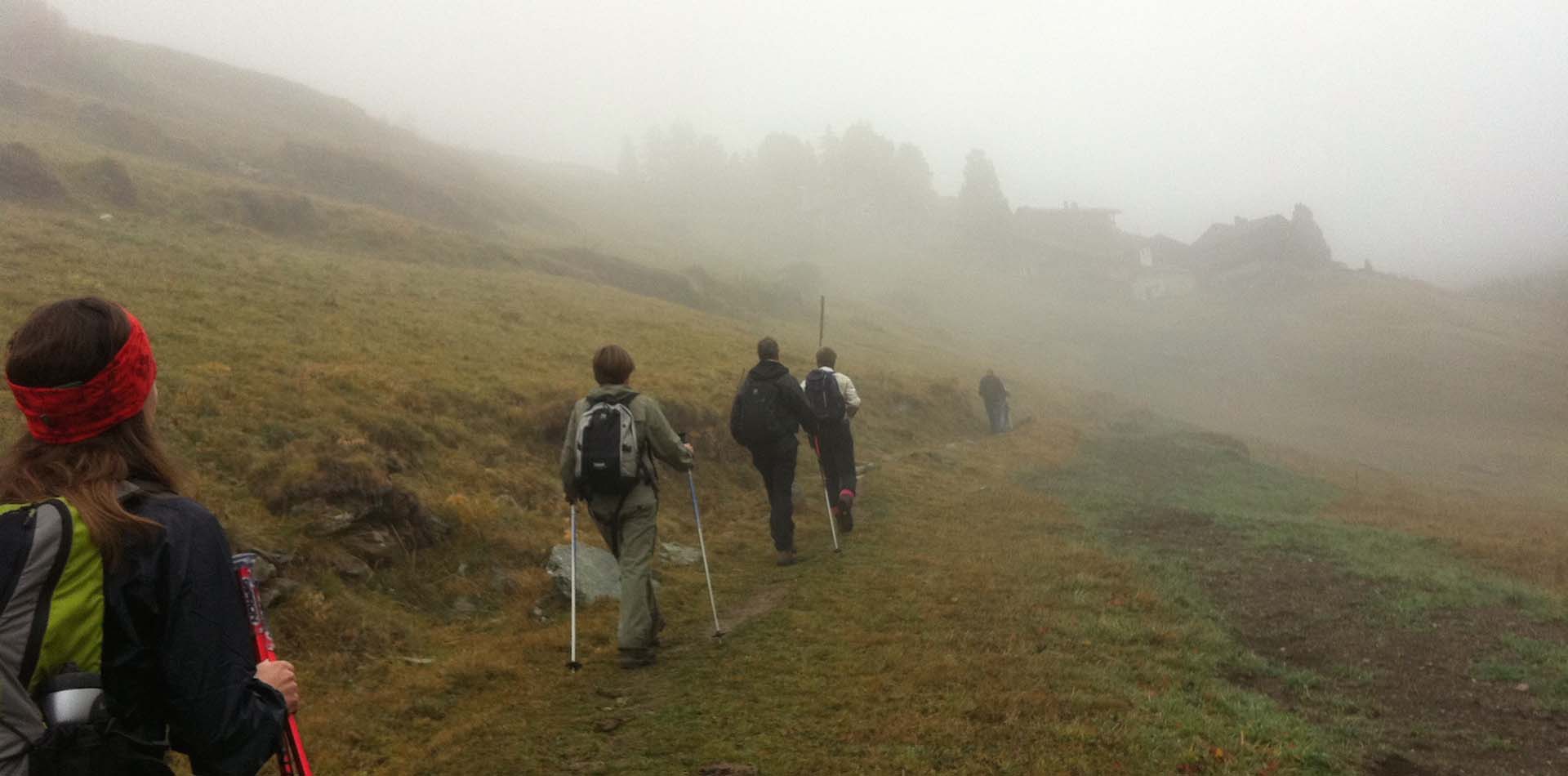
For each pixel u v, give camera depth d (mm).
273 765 4172
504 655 5812
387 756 4395
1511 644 5703
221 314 13734
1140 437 22531
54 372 1577
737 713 4691
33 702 1405
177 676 1507
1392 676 5285
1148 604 6527
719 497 11281
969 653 5426
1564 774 3990
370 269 23859
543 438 11234
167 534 1554
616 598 7359
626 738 4484
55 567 1432
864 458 15133
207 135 44344
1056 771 3863
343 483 7176
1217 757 4035
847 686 4977
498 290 24828
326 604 6039
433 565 7258
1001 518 10305
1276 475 18172
